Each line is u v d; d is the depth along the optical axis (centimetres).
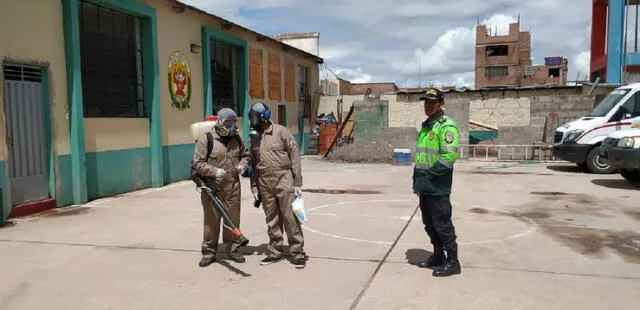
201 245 591
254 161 528
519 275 491
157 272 515
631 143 1064
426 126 490
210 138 532
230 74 1636
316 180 1253
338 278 488
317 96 2450
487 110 2198
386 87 4434
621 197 966
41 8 864
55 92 896
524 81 7875
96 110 1018
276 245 540
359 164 1717
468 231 682
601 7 2452
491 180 1243
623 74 2216
